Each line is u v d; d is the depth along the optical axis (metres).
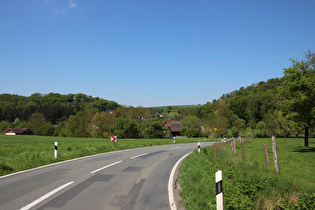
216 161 12.71
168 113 174.50
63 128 81.44
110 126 72.44
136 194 6.93
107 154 18.03
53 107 102.12
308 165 14.46
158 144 34.56
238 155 18.16
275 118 46.00
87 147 20.23
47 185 7.59
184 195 6.80
